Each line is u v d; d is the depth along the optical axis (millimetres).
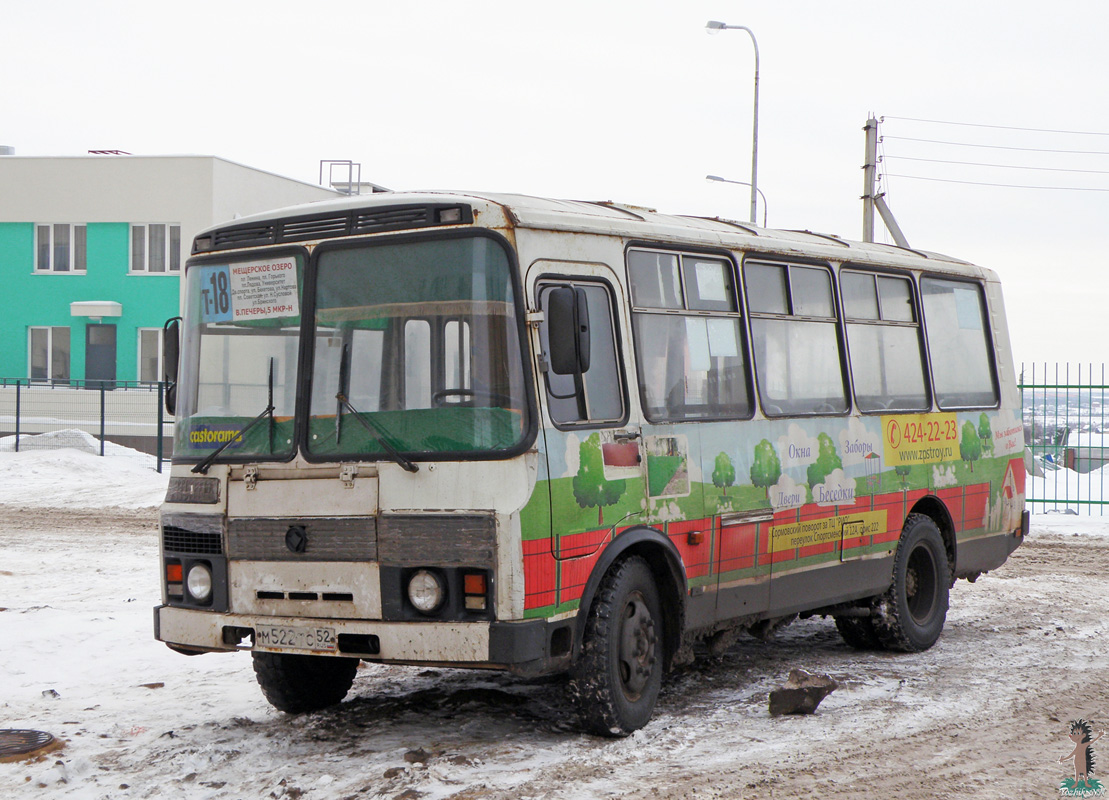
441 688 8305
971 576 10820
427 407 6410
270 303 6910
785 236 9328
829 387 9156
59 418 33438
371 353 6578
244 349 6965
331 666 7801
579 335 6191
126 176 36250
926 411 10203
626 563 7012
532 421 6336
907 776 6176
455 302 6438
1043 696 7988
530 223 6562
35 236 37031
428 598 6234
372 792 5898
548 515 6363
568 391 6684
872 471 9422
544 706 7746
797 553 8586
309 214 6871
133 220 36219
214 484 6867
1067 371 19875
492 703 7840
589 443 6738
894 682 8461
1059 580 13617
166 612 7008
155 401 32969
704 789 5934
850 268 9570
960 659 9359
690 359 7801
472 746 6762
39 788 6215
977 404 11016
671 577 7430
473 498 6223
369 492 6426
